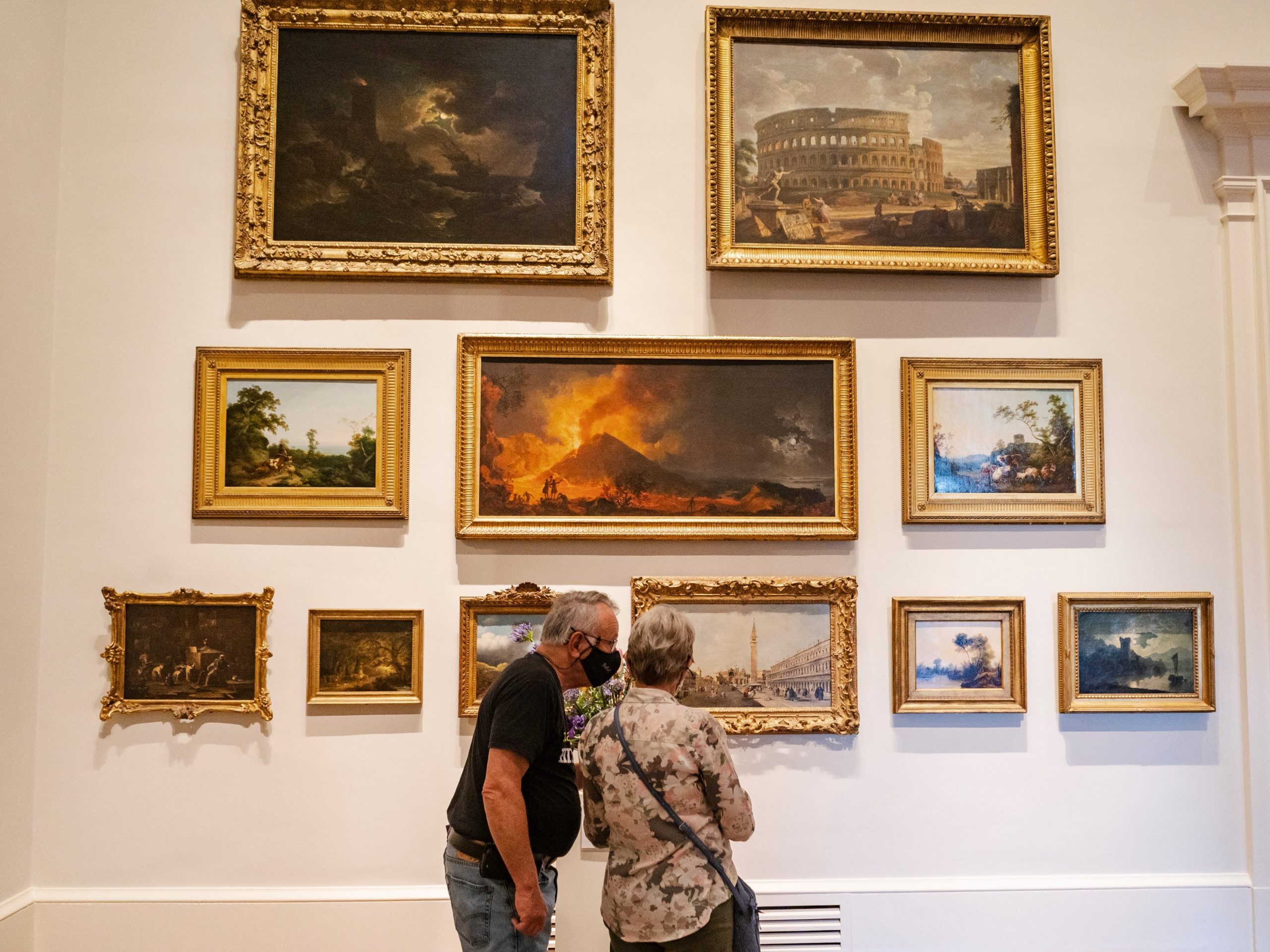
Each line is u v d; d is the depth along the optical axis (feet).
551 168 17.66
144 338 17.19
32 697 16.43
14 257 15.84
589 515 17.33
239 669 16.84
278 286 17.37
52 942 16.22
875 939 16.98
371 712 16.93
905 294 17.98
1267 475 17.74
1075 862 17.39
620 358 17.52
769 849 17.16
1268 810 17.39
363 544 17.13
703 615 17.33
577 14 17.76
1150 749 17.61
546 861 12.33
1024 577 17.76
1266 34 18.20
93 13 17.43
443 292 17.53
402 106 17.57
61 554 16.83
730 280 17.81
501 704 11.51
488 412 17.34
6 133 15.58
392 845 16.78
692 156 17.93
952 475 17.69
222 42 17.58
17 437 15.97
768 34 17.94
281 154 17.34
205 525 17.03
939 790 17.39
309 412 17.19
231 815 16.70
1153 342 18.07
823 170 17.83
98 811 16.58
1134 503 17.93
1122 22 18.20
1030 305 18.06
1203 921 17.22
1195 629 17.79
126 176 17.31
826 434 17.61
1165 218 18.08
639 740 10.94
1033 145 17.99
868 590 17.60
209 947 16.38
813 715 17.22
